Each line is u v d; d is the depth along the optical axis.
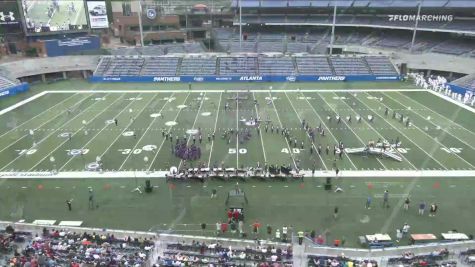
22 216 26.42
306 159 34.72
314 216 26.16
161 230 24.55
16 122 45.72
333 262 20.50
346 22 85.44
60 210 27.16
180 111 49.62
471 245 22.38
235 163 33.88
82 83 66.06
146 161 34.47
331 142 38.66
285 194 29.06
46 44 69.12
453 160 34.47
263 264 20.27
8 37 70.12
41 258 20.31
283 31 95.19
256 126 43.47
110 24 89.69
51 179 31.64
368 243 22.88
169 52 80.31
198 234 24.17
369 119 45.62
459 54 69.00
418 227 24.80
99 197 28.89
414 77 66.06
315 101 54.38
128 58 71.38
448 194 28.84
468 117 46.88
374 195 28.75
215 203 27.94
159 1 102.94
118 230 24.45
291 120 45.75
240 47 77.88
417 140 39.28
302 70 68.69
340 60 70.88
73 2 69.38
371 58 71.25
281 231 24.44
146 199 28.56
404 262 20.83
